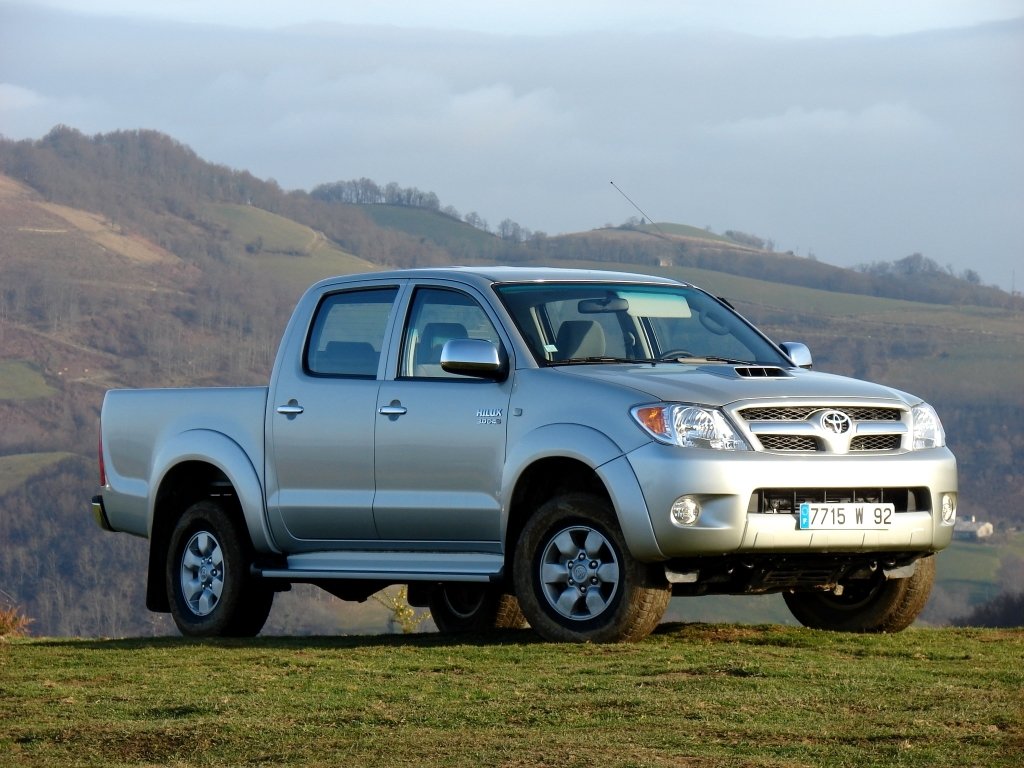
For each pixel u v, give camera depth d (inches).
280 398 557.3
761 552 457.1
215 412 581.3
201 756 316.5
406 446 515.2
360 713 350.6
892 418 482.3
